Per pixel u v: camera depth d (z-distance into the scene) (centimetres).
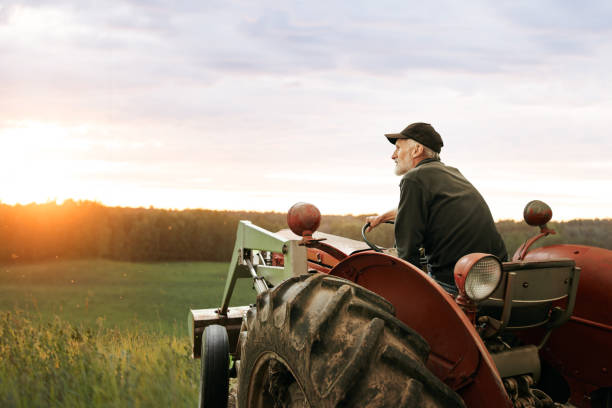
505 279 187
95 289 1808
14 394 362
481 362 157
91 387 393
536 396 206
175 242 2706
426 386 134
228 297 367
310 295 161
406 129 279
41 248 2617
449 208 231
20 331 498
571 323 254
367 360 133
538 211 272
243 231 327
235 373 298
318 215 228
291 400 174
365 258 190
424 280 168
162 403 377
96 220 2784
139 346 548
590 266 248
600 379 244
